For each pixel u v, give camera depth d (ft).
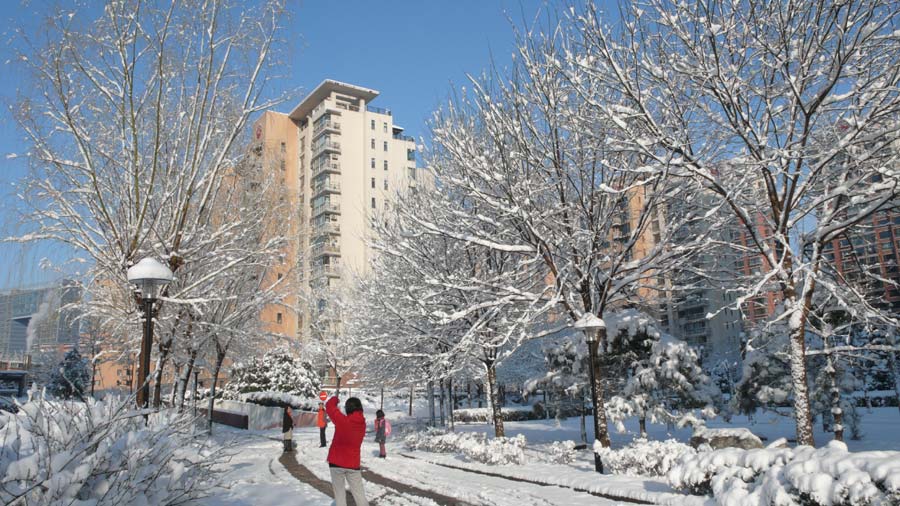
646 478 33.91
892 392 109.19
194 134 46.98
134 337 61.26
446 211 51.52
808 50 34.37
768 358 57.16
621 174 44.80
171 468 18.85
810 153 37.58
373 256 72.54
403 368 76.48
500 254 56.29
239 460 51.52
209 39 42.86
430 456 53.42
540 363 111.65
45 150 40.27
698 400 51.31
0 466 15.78
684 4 35.24
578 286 45.29
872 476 17.93
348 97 257.75
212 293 52.42
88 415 18.04
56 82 38.42
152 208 46.24
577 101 45.11
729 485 23.43
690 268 44.91
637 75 36.91
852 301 37.22
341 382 185.78
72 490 15.24
